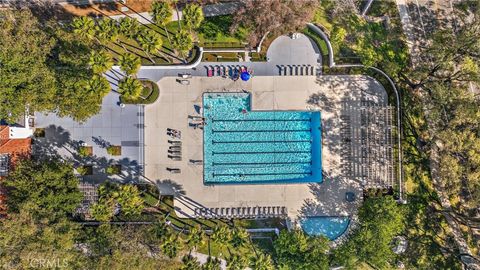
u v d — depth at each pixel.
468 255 45.28
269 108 45.44
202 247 44.31
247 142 45.88
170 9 39.94
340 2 44.38
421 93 45.88
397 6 46.06
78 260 38.28
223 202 45.03
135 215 43.47
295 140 46.06
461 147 37.38
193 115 45.12
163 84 44.97
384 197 41.38
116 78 44.84
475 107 37.53
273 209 45.22
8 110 39.00
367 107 44.97
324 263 40.16
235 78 45.06
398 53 46.00
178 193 44.88
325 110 45.53
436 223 45.81
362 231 40.25
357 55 45.41
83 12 44.84
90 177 44.75
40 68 38.28
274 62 45.34
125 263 37.62
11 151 42.22
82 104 39.41
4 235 35.78
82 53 40.50
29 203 37.22
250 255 43.50
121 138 44.94
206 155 45.53
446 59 40.97
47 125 44.72
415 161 45.97
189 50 44.12
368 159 45.03
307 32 45.19
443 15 46.38
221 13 45.19
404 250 45.44
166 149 44.97
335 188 45.50
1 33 36.62
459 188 39.66
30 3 44.72
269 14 38.56
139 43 42.25
